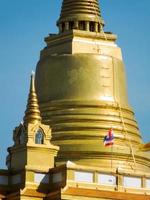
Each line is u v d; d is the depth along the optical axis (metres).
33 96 149.38
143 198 142.12
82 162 153.00
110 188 141.88
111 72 162.12
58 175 141.25
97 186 141.12
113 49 164.38
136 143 159.62
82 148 153.75
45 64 162.75
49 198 139.88
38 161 143.38
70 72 160.62
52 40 164.88
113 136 153.38
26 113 148.38
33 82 150.75
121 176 143.25
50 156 144.38
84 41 163.00
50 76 161.62
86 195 138.88
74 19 164.75
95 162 153.00
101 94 160.12
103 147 153.88
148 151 156.88
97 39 164.12
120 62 164.50
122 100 162.12
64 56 161.50
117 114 159.38
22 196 139.38
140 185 144.00
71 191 138.50
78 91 159.62
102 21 166.00
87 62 161.00
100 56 162.12
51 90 160.75
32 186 141.00
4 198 142.25
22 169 142.25
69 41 162.62
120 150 154.62
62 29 166.00
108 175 142.50
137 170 151.00
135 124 162.00
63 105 158.50
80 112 157.50
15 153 145.38
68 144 154.38
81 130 156.12
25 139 144.38
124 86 164.25
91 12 165.50
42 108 159.75
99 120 157.25
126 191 142.62
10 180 144.12
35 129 144.75
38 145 143.88
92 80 160.50
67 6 166.25
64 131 156.12
